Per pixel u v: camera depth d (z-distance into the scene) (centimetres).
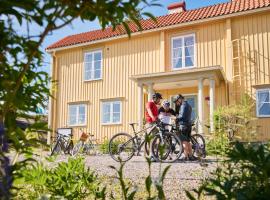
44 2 126
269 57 1622
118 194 412
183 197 441
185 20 1788
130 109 1909
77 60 2145
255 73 1639
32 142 153
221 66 1678
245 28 1692
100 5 129
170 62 1844
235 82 1669
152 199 161
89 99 2053
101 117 1995
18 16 134
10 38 133
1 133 126
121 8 131
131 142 929
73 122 2084
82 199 316
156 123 898
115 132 1931
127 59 1967
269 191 135
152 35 1908
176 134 911
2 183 123
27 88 170
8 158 126
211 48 1755
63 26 132
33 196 290
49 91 179
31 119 162
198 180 555
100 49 2073
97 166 824
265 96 1603
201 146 878
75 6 131
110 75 2009
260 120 1587
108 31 2175
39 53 144
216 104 1705
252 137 539
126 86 1944
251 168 142
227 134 537
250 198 137
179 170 697
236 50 1697
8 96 139
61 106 2141
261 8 1625
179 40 1842
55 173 301
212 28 1767
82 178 310
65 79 2162
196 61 1780
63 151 1423
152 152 862
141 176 628
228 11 1708
